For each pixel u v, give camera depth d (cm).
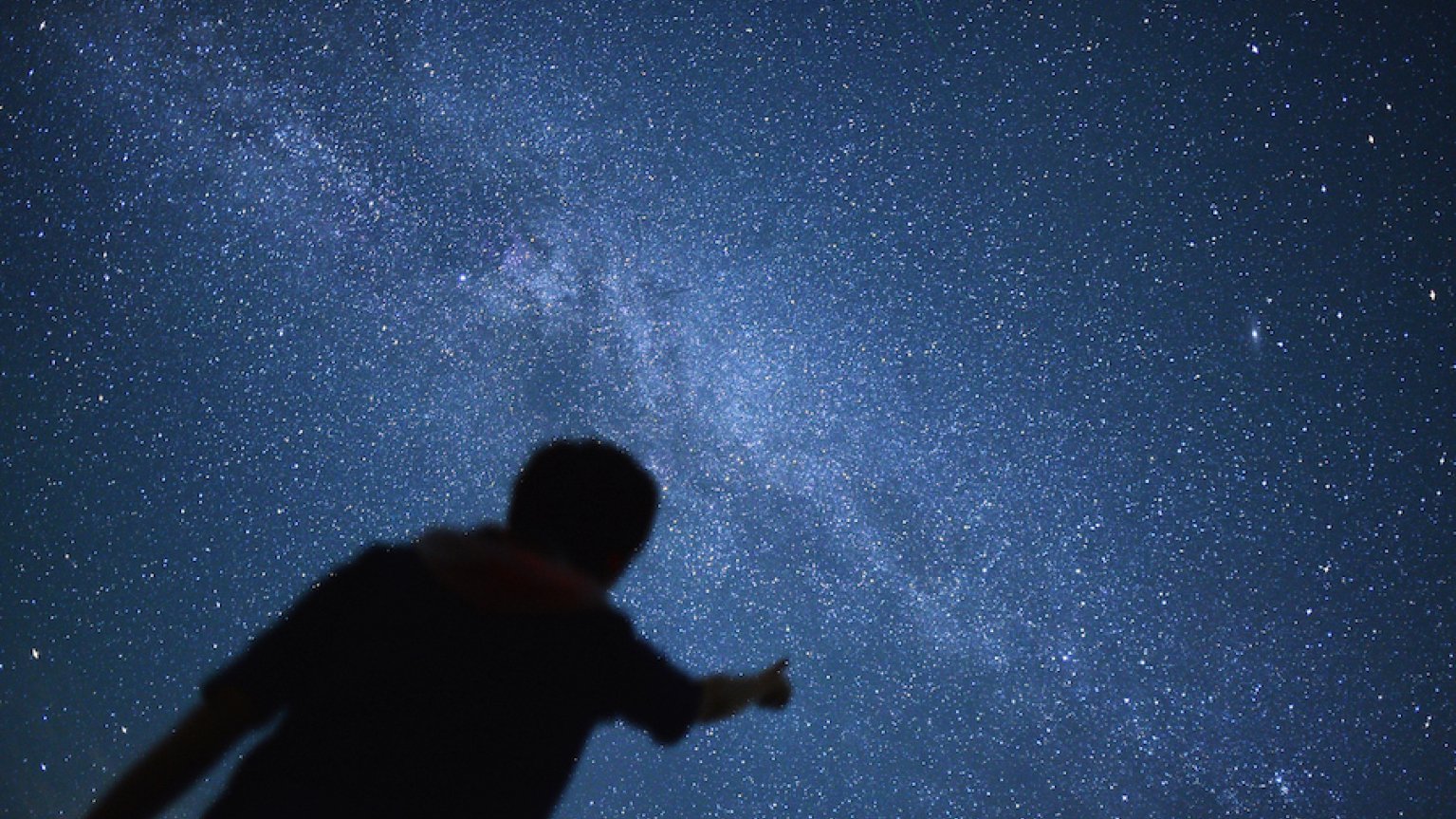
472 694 137
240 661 136
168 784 133
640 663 148
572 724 142
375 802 133
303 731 136
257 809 131
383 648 138
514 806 137
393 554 146
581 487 150
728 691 160
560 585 144
